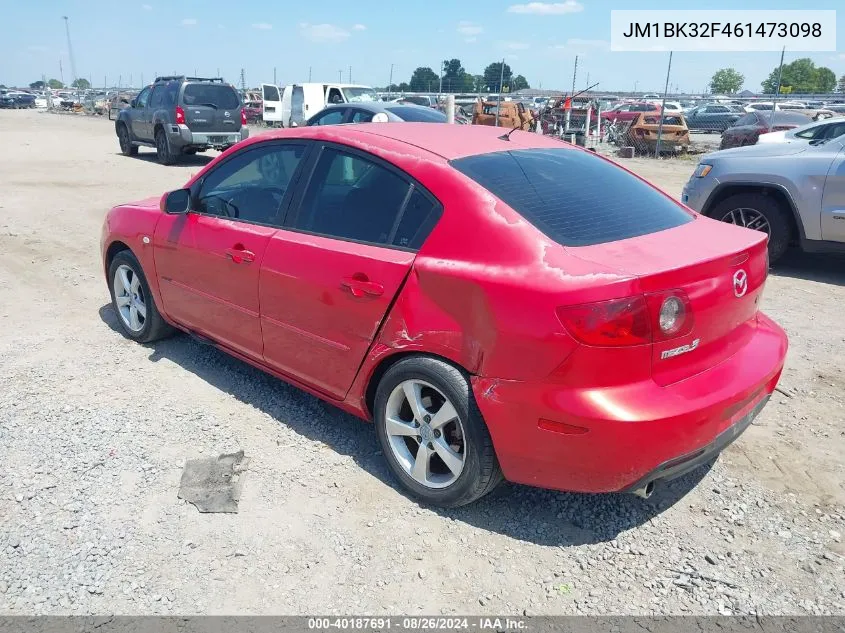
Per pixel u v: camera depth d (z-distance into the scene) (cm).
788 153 737
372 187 344
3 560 288
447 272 297
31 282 674
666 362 275
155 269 470
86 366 475
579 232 300
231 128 1686
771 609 271
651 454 268
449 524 317
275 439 385
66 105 5144
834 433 402
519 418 280
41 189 1227
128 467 354
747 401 303
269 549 298
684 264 274
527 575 287
